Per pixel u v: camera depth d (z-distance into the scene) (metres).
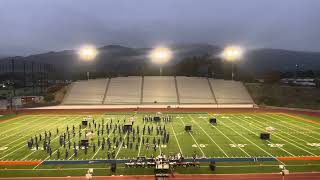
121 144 40.94
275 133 48.72
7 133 50.19
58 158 34.84
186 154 36.19
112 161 32.75
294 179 28.28
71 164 32.66
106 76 116.06
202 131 50.44
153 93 94.81
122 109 81.62
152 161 31.64
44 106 86.19
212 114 72.50
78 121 62.75
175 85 99.94
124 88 97.69
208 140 43.56
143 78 105.00
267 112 76.12
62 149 38.72
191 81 102.81
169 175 29.22
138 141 41.66
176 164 31.25
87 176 26.89
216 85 100.31
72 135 47.41
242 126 55.44
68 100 90.88
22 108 83.19
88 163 32.88
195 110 79.69
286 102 90.31
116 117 67.81
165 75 116.31
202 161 33.16
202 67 130.12
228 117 67.62
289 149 38.34
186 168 31.08
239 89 98.50
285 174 27.08
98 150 38.00
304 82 118.56
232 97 93.56
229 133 48.72
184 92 95.62
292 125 56.69
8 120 65.31
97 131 48.84
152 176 29.19
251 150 37.94
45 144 39.47
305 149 38.34
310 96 94.00
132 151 37.47
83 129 52.94
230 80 106.19
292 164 32.28
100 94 94.19
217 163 32.66
